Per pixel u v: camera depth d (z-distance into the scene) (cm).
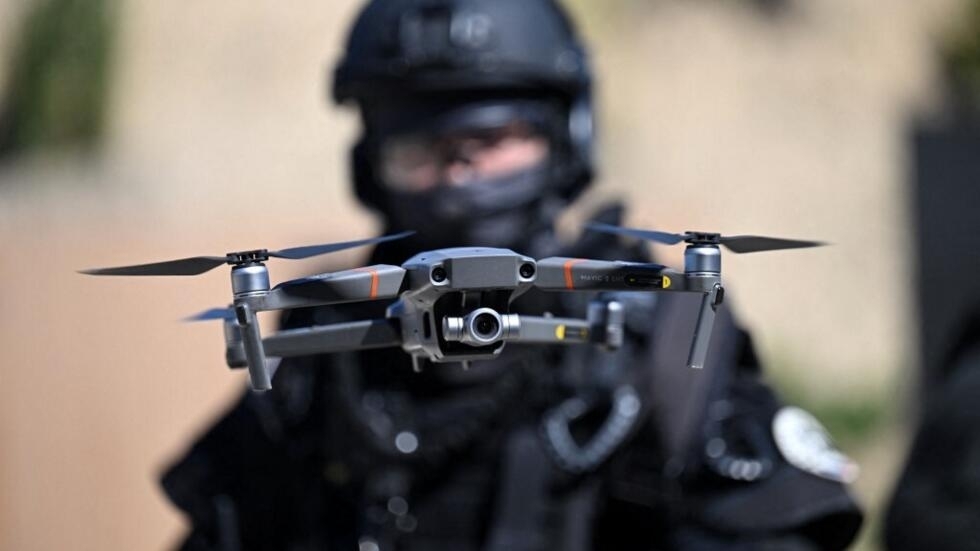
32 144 2116
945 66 2220
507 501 551
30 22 2223
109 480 1280
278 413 595
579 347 557
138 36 2175
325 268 676
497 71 585
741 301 1955
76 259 1297
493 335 309
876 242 2019
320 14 2145
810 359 1919
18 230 1362
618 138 2027
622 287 308
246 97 2075
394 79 589
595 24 2147
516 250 592
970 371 514
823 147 2088
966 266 2011
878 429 1852
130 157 2039
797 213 2030
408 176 593
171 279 1288
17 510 1277
